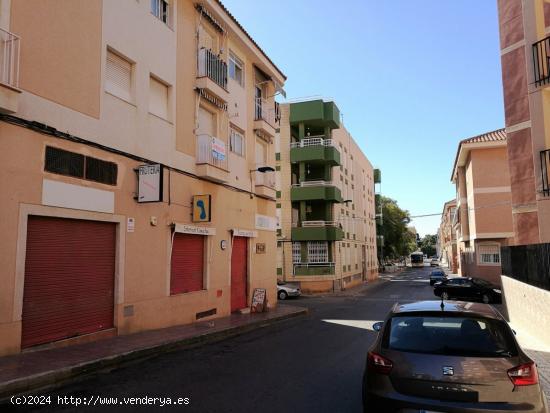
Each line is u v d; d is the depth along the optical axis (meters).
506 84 16.58
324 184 32.50
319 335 12.39
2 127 7.78
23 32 8.32
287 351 9.80
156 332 11.16
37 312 8.47
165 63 12.82
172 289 12.91
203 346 10.49
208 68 14.77
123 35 11.08
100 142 10.05
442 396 4.21
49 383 6.73
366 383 4.65
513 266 15.91
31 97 8.38
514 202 16.00
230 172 16.80
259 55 19.28
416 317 4.89
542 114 14.70
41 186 8.48
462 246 42.47
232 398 6.12
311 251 32.81
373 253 54.06
